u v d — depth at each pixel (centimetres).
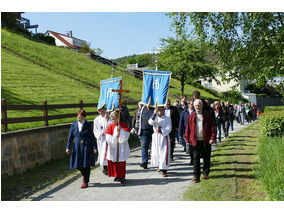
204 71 3250
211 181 586
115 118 632
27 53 2506
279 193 464
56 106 898
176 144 1178
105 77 2756
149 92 711
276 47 1147
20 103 1169
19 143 699
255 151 876
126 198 520
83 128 620
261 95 5266
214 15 1245
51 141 840
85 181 611
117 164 613
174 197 509
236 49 1274
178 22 1248
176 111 849
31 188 601
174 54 3319
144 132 754
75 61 2970
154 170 732
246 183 561
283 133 1021
